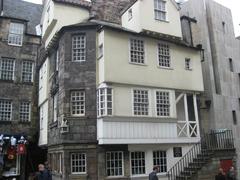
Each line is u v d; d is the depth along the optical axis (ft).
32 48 81.71
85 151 52.90
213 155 57.57
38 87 80.94
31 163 75.72
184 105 64.28
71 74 56.29
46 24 73.72
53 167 59.72
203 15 75.61
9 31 79.30
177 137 59.88
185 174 55.62
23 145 72.38
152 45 61.36
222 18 80.18
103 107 53.47
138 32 60.80
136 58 58.90
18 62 79.00
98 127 53.47
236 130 73.72
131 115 55.88
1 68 76.74
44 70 75.25
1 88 75.56
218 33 77.36
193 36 75.77
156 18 64.34
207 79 71.82
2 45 77.51
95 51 57.11
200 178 55.01
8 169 71.46
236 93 77.36
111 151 53.83
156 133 57.47
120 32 57.52
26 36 81.41
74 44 58.23
